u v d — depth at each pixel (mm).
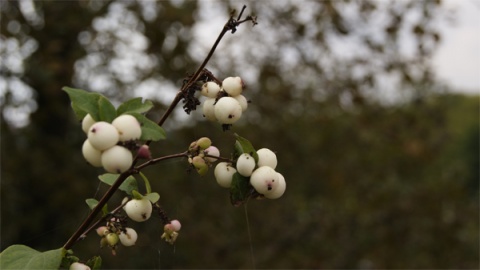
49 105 7051
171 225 1458
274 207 7996
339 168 7961
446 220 8133
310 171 7910
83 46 6848
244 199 1420
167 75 6902
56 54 6750
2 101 6422
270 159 1418
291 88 7578
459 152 17875
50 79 6551
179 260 7445
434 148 8039
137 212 1383
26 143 7043
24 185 7090
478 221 8477
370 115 7711
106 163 1151
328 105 7676
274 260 7832
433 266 8109
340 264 7973
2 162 6695
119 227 1428
